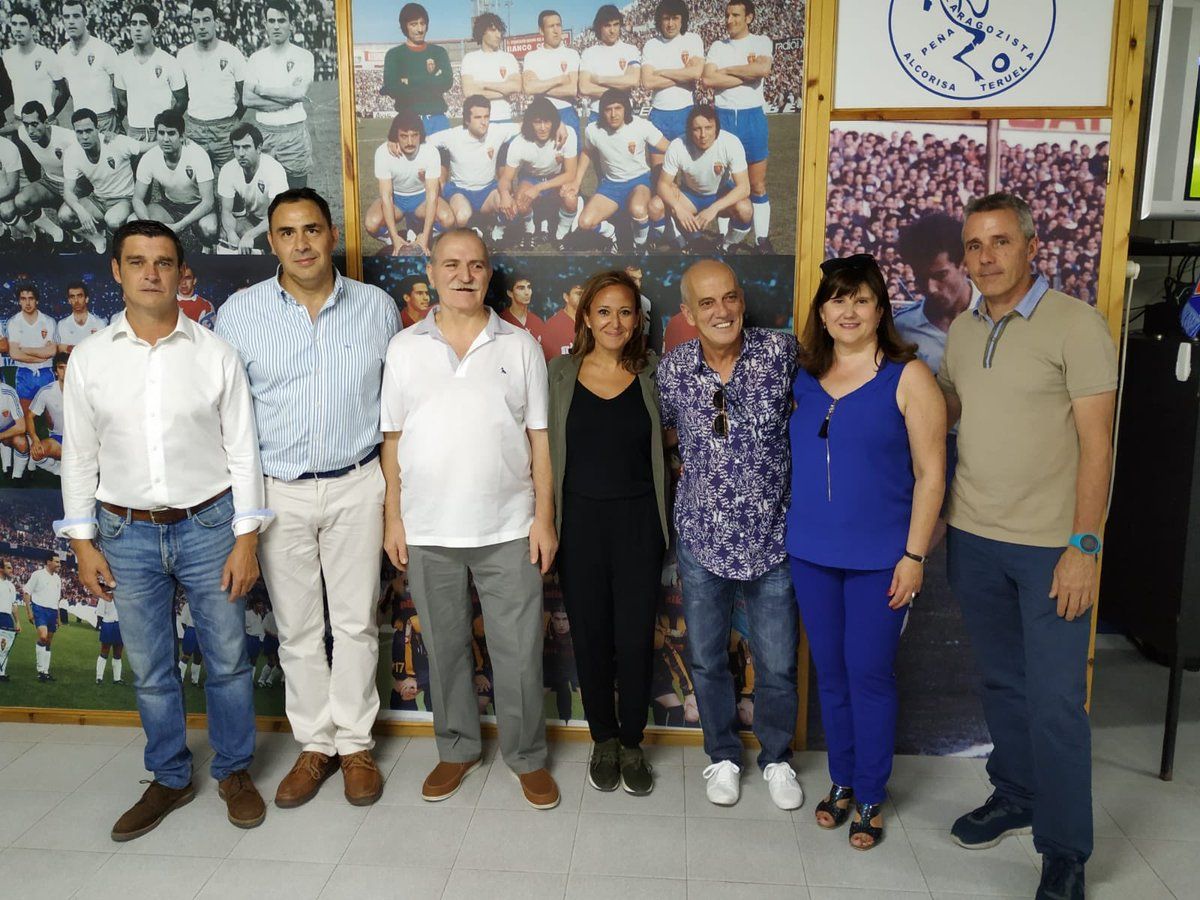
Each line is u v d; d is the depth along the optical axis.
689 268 2.24
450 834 2.22
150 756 2.31
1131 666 3.24
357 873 2.07
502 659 2.32
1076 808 1.90
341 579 2.39
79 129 2.52
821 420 2.05
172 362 2.11
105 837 2.22
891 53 2.31
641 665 2.33
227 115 2.49
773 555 2.17
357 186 2.49
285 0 2.42
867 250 2.40
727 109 2.38
